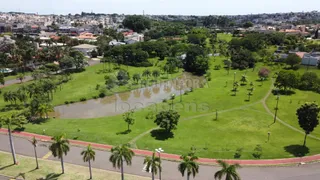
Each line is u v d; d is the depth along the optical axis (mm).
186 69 186000
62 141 62562
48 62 191125
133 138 83250
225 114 104000
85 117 105688
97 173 65188
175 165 68812
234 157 72375
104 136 83812
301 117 76750
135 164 69375
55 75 162000
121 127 92500
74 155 73750
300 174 65000
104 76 160125
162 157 72250
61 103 119688
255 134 86812
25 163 69375
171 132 87938
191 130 89688
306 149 76688
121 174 61719
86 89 137500
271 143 80562
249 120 98000
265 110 108125
